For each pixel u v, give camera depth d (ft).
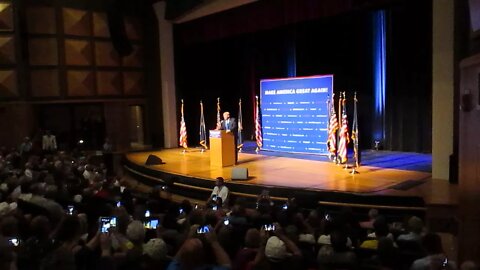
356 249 13.19
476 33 19.45
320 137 40.55
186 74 53.42
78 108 51.90
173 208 18.66
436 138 28.66
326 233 15.40
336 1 34.88
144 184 37.93
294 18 38.37
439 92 28.30
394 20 40.29
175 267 10.62
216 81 54.34
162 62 52.39
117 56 51.96
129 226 13.11
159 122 53.88
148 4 53.26
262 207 20.17
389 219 23.47
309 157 40.42
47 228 12.73
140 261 11.30
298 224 16.97
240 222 16.83
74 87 49.26
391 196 24.23
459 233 16.85
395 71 40.83
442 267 11.75
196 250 10.20
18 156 36.19
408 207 23.84
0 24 46.32
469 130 16.14
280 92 43.50
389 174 30.94
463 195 16.72
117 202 19.53
